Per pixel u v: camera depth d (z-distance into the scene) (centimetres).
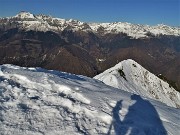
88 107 1582
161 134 1523
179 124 1766
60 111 1488
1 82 1705
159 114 1836
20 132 1225
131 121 1548
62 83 1872
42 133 1256
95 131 1357
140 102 1970
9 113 1361
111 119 1496
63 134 1281
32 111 1433
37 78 1872
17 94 1588
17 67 2398
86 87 1970
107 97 1825
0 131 1194
